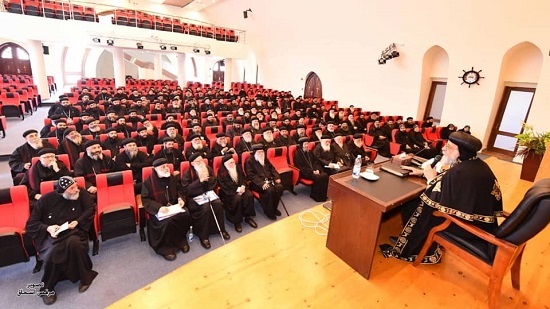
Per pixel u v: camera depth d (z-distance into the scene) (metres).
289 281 2.13
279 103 11.39
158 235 3.20
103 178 3.47
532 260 2.52
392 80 10.52
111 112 7.14
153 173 3.53
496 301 1.86
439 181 2.09
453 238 2.09
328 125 6.93
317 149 5.32
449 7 8.66
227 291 2.03
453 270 2.31
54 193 2.93
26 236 2.82
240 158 4.66
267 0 15.77
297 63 14.59
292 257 2.40
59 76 17.14
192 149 5.16
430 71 9.81
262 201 4.11
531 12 7.13
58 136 5.57
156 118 7.63
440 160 2.47
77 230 2.81
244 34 17.66
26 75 15.35
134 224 3.37
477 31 8.16
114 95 9.99
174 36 13.07
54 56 16.75
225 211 3.98
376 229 2.04
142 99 8.91
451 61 8.83
